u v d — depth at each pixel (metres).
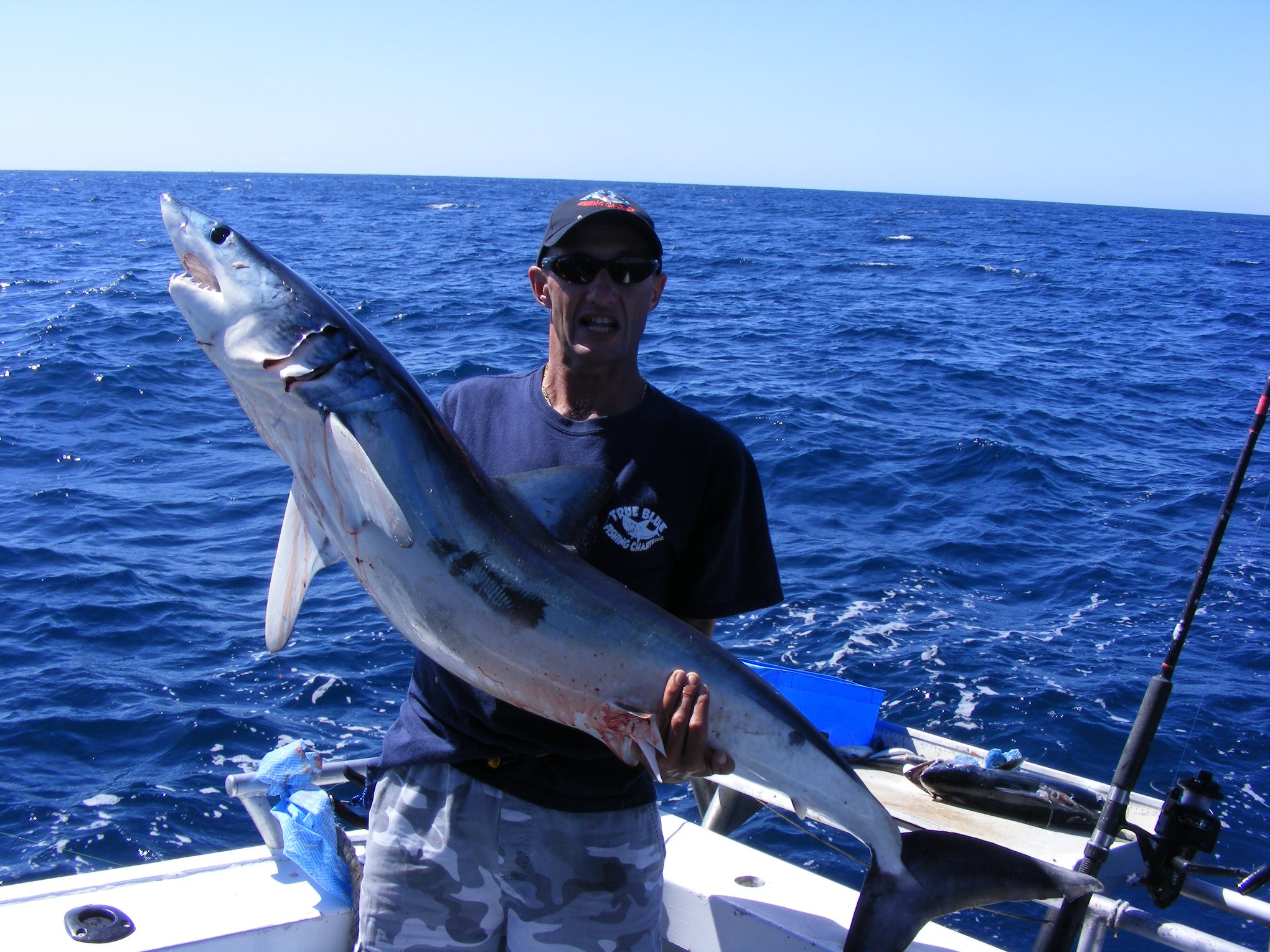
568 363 2.34
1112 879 3.11
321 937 2.67
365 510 2.09
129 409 14.02
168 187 159.62
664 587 2.38
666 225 76.69
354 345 2.11
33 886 2.69
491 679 2.22
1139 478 12.54
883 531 10.29
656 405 2.38
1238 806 5.75
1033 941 4.64
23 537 9.20
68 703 6.44
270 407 2.13
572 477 2.25
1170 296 39.50
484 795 2.30
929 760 3.56
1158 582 9.05
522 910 2.30
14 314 22.42
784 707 2.36
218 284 2.12
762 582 2.47
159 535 9.38
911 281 40.56
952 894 2.44
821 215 104.44
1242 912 2.60
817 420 14.72
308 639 7.41
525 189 188.50
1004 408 16.55
